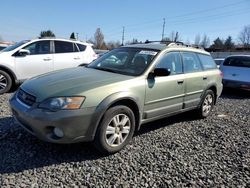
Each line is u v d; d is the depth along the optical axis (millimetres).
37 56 9031
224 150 4898
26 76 8867
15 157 4059
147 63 5031
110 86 4258
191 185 3680
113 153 4395
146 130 5656
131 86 4504
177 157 4457
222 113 7641
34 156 4133
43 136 3902
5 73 8406
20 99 4297
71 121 3830
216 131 5926
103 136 4156
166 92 5211
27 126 4105
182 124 6254
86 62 10023
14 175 3600
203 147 4965
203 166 4227
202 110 6613
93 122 4012
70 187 3424
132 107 4633
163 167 4090
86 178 3648
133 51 5461
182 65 5793
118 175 3775
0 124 5293
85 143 4664
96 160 4152
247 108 8695
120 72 4949
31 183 3447
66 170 3816
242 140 5480
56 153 4273
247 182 3850
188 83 5809
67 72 4945
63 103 3854
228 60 11992
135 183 3619
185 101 5848
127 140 4551
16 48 8773
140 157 4359
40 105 3908
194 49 6406
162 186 3602
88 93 4008
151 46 5586
